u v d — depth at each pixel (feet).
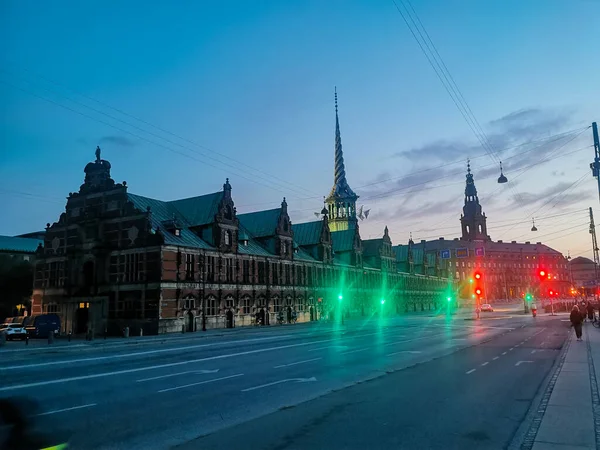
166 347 110.73
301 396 48.01
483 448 30.17
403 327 179.93
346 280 301.43
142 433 34.22
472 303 529.04
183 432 34.53
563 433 31.40
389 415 39.22
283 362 76.74
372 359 79.71
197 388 52.85
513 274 651.66
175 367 71.72
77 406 43.14
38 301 209.26
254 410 41.70
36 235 341.82
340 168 406.62
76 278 195.62
